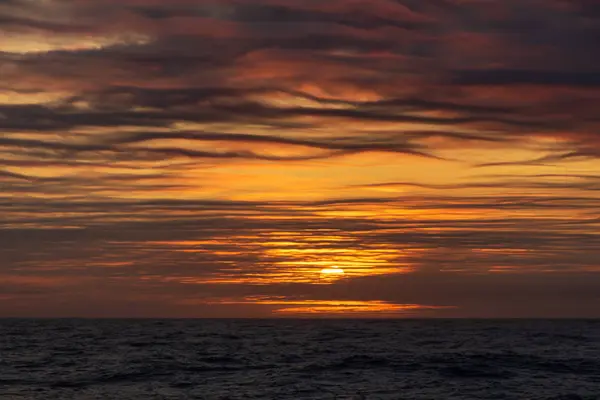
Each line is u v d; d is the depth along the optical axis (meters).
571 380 34.22
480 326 109.06
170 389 31.09
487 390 31.08
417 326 108.88
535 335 75.44
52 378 34.44
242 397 29.02
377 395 29.64
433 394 30.00
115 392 30.27
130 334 75.81
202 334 76.31
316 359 43.44
